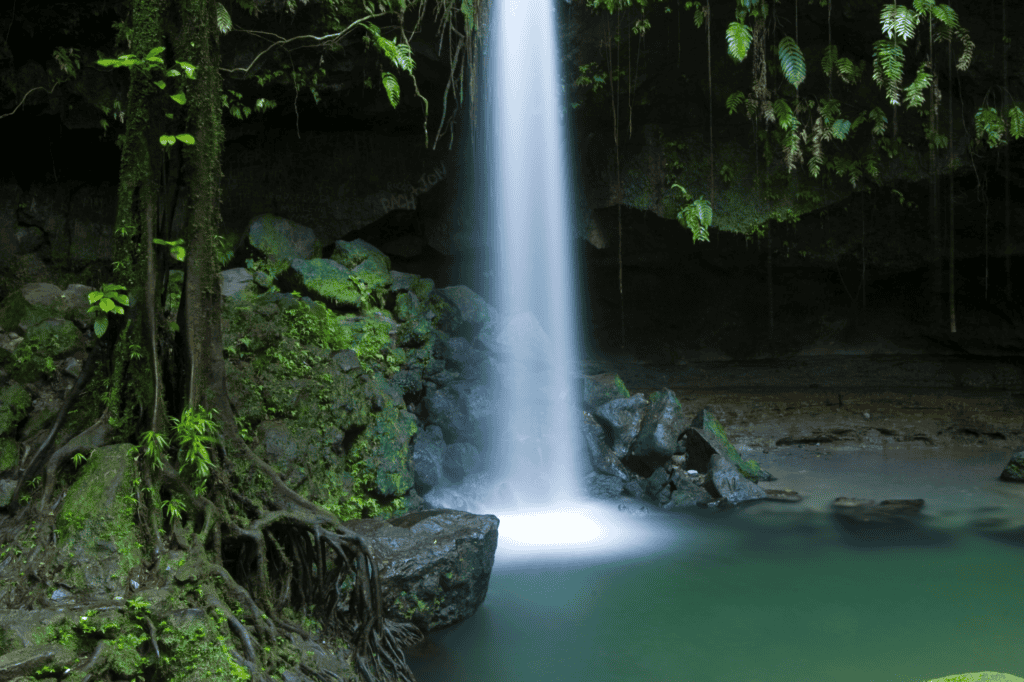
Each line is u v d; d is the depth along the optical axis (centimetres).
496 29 1122
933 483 1067
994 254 1391
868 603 689
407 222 1276
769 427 1285
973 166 1287
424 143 1230
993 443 1266
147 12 516
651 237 1370
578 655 596
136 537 452
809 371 1465
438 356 1079
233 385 685
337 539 515
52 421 616
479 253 1322
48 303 735
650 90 1251
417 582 587
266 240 1109
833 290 1495
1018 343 1451
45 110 1023
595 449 1073
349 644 523
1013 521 907
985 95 1248
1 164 1067
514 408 1064
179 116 530
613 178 1309
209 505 493
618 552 829
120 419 504
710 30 1207
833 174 1323
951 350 1504
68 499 461
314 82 1084
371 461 786
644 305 1480
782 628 643
